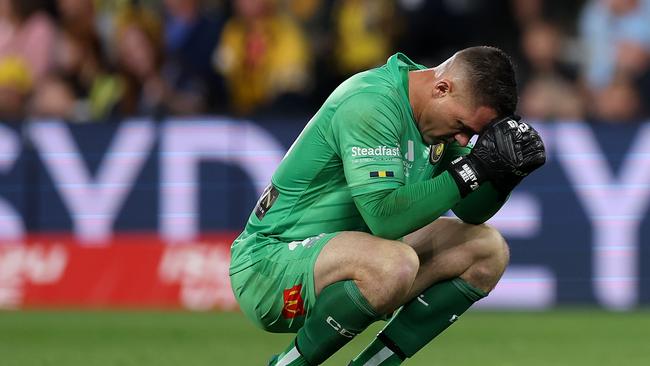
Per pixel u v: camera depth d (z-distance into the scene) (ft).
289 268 52.06
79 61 127.75
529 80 125.08
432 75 51.88
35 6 127.24
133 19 127.65
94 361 74.49
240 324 96.43
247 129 109.81
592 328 92.58
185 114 124.88
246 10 127.03
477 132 50.80
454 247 53.72
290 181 53.72
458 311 54.19
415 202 49.90
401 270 49.78
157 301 109.70
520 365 72.64
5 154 111.86
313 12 128.16
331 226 53.47
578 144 107.45
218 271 109.19
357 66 125.39
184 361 74.64
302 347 51.52
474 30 127.75
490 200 52.49
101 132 111.24
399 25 126.72
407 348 54.29
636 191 107.14
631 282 107.04
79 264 110.83
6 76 125.90
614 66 127.85
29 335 88.84
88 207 111.24
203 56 127.65
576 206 107.34
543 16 127.34
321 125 52.65
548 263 107.55
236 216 109.91
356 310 50.16
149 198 110.63
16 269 111.45
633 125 107.34
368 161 50.60
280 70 125.70
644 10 128.47
